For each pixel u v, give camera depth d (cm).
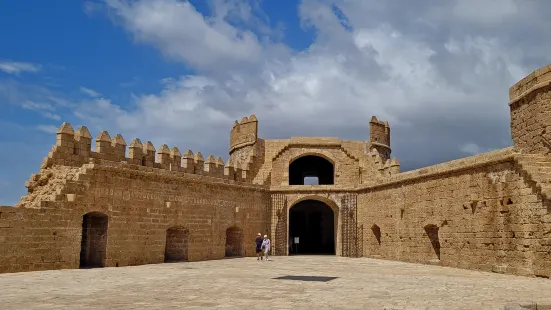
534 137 2739
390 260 3981
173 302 1541
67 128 3078
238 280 2269
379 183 4222
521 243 2611
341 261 3859
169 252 3819
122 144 3366
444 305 1492
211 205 4050
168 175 3638
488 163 2906
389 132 5344
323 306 1467
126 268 2997
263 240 4050
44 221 2711
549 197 2378
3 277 2306
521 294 1777
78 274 2508
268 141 4988
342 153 4972
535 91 2738
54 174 2992
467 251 3080
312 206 5934
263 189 4628
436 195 3441
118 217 3212
